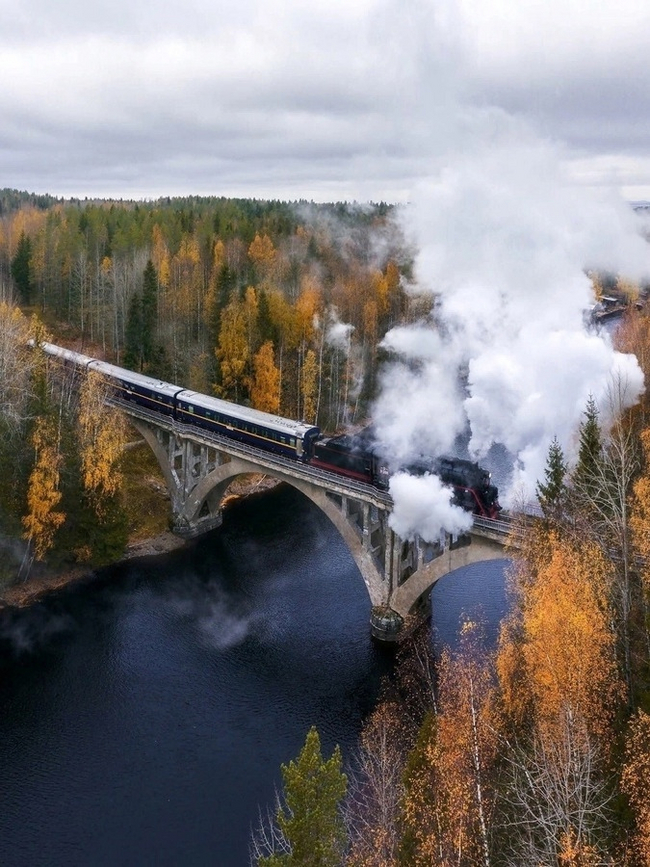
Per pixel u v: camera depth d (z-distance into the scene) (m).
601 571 29.27
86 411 61.19
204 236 114.62
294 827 23.14
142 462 78.50
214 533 71.50
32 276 108.62
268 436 62.72
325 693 47.66
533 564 32.78
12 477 57.34
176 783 39.97
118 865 34.75
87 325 101.94
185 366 86.12
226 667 50.47
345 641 53.28
